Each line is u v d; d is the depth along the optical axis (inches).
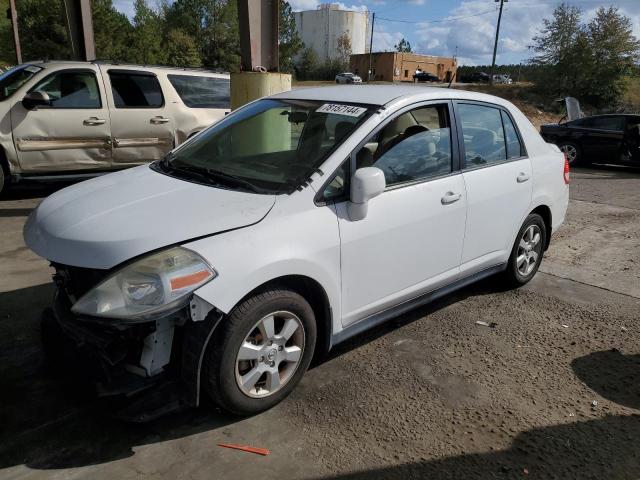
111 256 99.8
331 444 108.3
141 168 144.9
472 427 115.2
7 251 212.1
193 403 104.3
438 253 148.2
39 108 280.5
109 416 113.6
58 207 119.1
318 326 127.7
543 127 561.6
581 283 202.7
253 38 254.8
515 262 183.5
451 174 150.4
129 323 95.4
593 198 367.9
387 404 121.9
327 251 118.1
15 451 102.9
